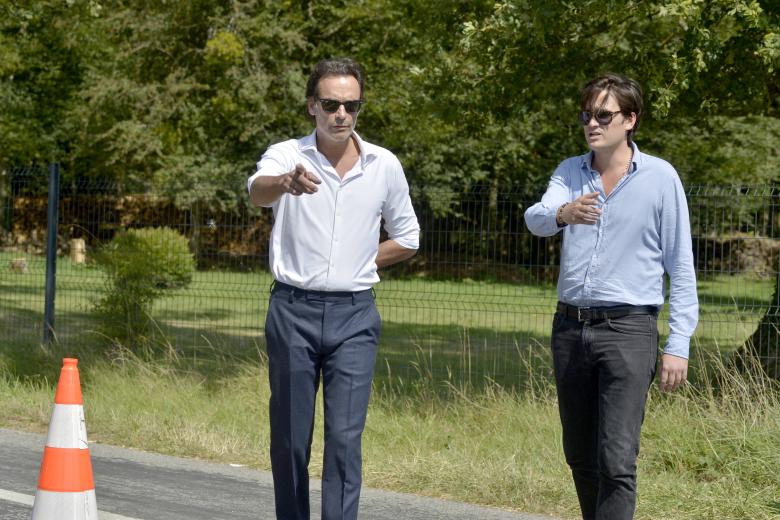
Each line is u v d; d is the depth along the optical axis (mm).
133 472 11273
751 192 14281
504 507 10273
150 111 47156
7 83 52438
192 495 10281
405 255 7656
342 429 7207
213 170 47344
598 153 7336
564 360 7355
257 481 11086
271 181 6840
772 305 14773
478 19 18688
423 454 12062
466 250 16484
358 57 46844
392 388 16156
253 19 45688
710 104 18219
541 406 13820
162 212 19641
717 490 10445
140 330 19125
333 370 7250
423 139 46281
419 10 20312
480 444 12555
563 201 7328
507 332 26703
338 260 7176
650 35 16625
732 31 16000
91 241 19750
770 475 10742
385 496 10547
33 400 15031
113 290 19250
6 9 24234
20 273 20344
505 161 49406
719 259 14797
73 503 7160
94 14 24828
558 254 16641
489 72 18078
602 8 15781
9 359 17438
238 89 46406
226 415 14070
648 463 11477
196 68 48375
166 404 14461
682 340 7117
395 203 7449
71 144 55688
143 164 51406
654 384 13477
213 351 19000
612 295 7141
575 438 7469
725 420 11859
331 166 7211
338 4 47844
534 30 16094
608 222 7199
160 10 47031
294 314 7211
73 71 54938
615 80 7238
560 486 10695
